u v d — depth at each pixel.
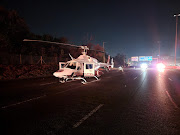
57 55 31.31
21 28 23.80
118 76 18.94
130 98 6.94
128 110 5.11
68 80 14.28
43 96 7.30
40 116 4.47
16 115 4.54
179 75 20.16
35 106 5.55
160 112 4.88
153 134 3.32
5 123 3.92
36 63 22.39
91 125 3.80
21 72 16.98
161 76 18.77
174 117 4.40
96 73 14.77
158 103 6.04
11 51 21.38
